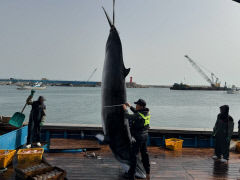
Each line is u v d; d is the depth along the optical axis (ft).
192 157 15.21
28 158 12.60
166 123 68.49
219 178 11.69
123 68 9.29
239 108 133.49
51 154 15.15
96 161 13.85
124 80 9.36
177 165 13.57
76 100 166.71
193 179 11.49
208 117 84.53
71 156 14.76
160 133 18.43
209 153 16.26
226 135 14.33
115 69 9.02
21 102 132.77
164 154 15.80
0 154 12.39
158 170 12.69
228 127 14.28
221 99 238.07
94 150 16.20
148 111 11.21
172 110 110.42
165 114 93.20
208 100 213.46
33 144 16.58
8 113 82.64
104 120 9.17
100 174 11.81
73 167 12.75
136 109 11.37
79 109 103.81
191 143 18.40
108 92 9.07
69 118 73.20
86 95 250.37
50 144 16.35
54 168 10.92
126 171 11.16
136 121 10.80
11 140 14.84
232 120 14.33
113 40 9.04
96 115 81.15
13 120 17.34
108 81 9.04
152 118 80.23
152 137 18.44
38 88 435.53
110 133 9.29
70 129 18.42
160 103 159.12
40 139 17.40
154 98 228.43
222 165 13.74
